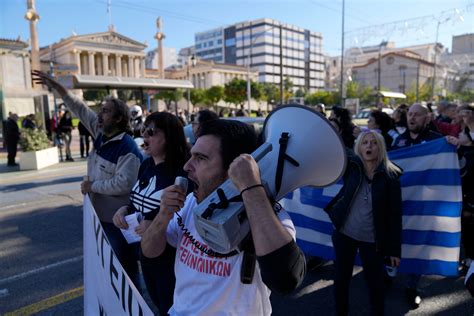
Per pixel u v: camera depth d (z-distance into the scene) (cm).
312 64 12338
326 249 363
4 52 3656
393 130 498
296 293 329
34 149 1086
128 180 261
